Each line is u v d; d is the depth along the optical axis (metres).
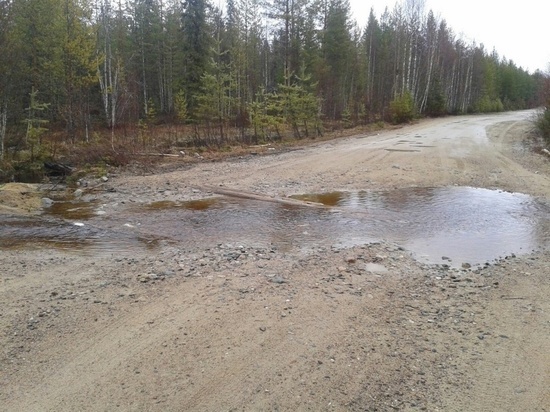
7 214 8.55
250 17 35.41
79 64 20.44
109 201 9.85
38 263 5.66
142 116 32.50
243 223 7.97
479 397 3.07
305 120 23.91
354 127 29.78
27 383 3.12
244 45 35.22
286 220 8.22
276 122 21.72
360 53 44.41
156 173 13.22
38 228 7.58
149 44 35.88
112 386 3.10
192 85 30.59
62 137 19.97
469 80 57.47
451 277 5.38
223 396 3.01
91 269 5.41
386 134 25.59
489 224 8.03
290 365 3.38
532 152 17.50
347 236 7.19
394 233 7.43
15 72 15.38
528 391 3.14
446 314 4.35
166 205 9.44
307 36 30.52
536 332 4.00
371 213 8.77
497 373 3.36
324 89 31.61
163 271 5.31
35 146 14.05
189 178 12.32
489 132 25.39
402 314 4.32
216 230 7.51
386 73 46.00
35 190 10.85
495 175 12.84
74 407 2.88
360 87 43.91
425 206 9.38
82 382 3.14
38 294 4.60
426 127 30.05
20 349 3.54
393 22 48.41
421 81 44.88
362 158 15.73
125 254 6.11
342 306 4.43
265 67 37.94
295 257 5.99
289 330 3.91
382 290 4.89
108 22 32.16
